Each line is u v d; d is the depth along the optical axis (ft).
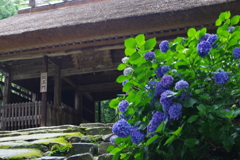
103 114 51.24
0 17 47.88
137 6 22.00
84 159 9.22
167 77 5.90
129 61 6.38
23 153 10.66
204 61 6.64
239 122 6.44
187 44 7.05
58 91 25.77
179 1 20.83
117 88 31.37
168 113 5.85
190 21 19.52
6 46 22.74
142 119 6.60
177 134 5.42
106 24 20.33
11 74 27.50
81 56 25.57
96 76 31.24
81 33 21.16
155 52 6.80
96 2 31.01
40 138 12.95
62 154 11.04
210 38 6.49
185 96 5.82
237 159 6.28
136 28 20.38
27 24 24.06
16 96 29.76
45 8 32.35
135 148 6.53
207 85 6.44
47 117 22.45
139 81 6.47
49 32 21.31
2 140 13.28
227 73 6.29
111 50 25.52
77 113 30.86
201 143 6.47
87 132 13.65
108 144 10.86
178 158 6.27
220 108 5.97
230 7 18.33
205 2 18.84
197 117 5.47
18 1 52.47
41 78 23.63
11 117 22.50
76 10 27.04
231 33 6.89
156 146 6.37
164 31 20.70
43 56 24.17
